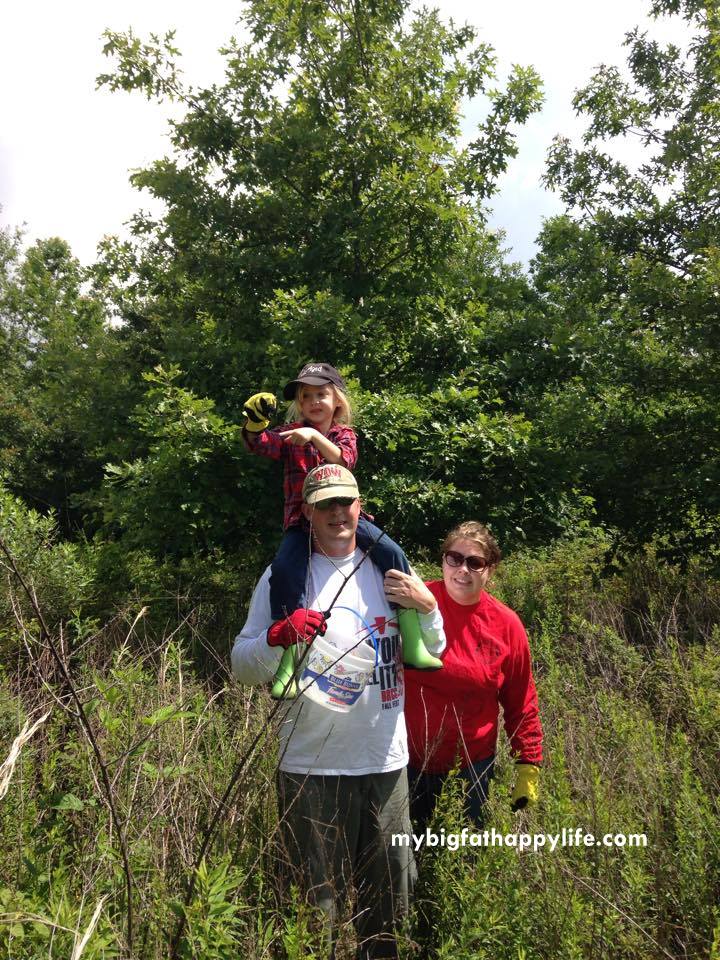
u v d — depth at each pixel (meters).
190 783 2.86
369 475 7.97
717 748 3.74
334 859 2.58
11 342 22.06
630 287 9.63
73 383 11.66
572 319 9.73
